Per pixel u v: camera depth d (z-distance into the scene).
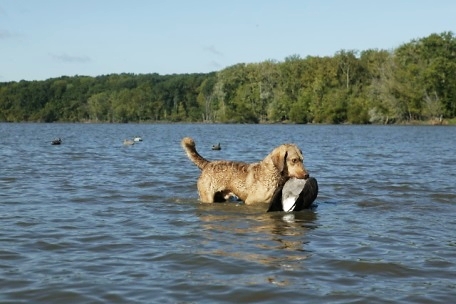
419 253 7.77
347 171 19.03
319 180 16.28
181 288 6.31
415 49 95.25
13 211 10.88
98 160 23.77
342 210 11.30
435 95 93.38
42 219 10.07
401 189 14.27
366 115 100.25
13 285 6.38
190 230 9.28
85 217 10.30
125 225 9.61
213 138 52.22
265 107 116.31
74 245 8.18
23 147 34.75
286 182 11.35
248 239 8.66
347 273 6.90
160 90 146.00
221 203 12.08
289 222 10.05
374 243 8.38
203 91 136.62
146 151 30.70
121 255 7.66
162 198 12.70
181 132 71.81
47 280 6.56
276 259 7.51
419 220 10.17
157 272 6.90
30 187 14.38
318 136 54.81
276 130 76.88
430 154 28.41
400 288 6.33
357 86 106.31
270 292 6.19
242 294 6.13
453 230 9.28
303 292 6.19
